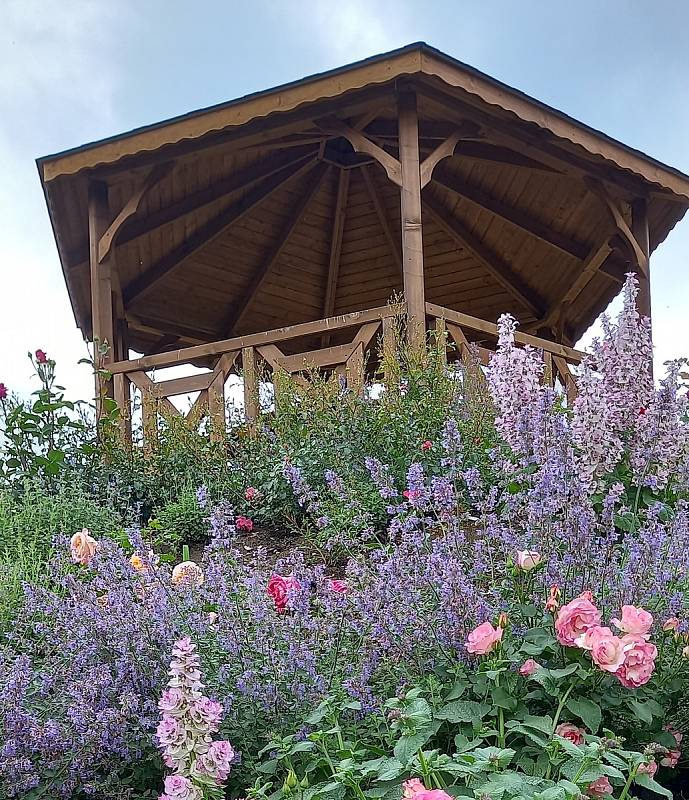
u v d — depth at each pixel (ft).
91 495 16.03
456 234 31.48
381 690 7.35
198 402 20.72
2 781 6.82
